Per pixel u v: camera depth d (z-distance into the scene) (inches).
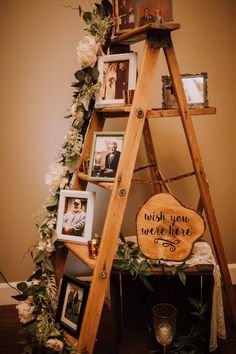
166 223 63.0
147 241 63.6
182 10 83.7
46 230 70.4
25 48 81.9
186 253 62.9
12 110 84.4
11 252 91.7
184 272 61.8
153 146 86.5
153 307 69.5
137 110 56.7
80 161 69.6
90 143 71.6
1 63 81.7
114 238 58.6
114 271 64.1
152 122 88.7
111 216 57.9
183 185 93.0
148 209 63.1
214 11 84.6
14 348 75.2
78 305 69.0
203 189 63.2
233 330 78.4
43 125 86.0
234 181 94.1
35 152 87.3
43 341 65.7
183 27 84.5
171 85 66.7
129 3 62.2
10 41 81.0
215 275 63.5
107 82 65.4
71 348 61.5
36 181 88.8
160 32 56.3
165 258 63.4
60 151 72.4
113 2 62.9
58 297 80.4
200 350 69.3
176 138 90.4
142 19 61.6
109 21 63.9
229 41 86.4
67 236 70.2
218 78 87.8
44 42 82.1
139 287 71.2
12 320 85.7
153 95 86.7
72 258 94.4
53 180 70.7
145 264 62.2
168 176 92.1
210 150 91.5
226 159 92.6
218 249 64.8
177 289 69.4
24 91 83.8
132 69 64.2
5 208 89.2
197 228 62.5
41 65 83.1
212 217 63.9
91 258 63.0
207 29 85.3
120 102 64.0
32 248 92.0
